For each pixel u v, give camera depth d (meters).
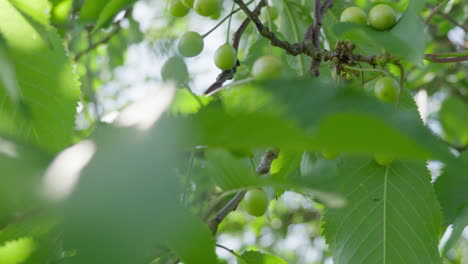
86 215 0.15
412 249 0.56
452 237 0.55
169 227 0.15
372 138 0.16
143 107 0.25
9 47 0.47
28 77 0.47
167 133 0.18
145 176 0.16
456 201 0.56
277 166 0.57
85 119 1.00
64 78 0.47
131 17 0.79
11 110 0.46
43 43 0.47
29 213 0.23
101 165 0.17
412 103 0.58
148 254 0.15
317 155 0.56
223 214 0.52
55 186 0.16
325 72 0.64
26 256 0.44
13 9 0.47
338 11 0.67
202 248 0.40
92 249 0.15
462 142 0.93
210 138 0.21
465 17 0.83
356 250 0.56
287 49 0.58
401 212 0.56
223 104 0.23
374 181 0.57
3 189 0.18
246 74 0.66
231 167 0.45
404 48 0.52
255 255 0.52
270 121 0.19
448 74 1.03
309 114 0.17
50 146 0.47
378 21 0.54
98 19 0.53
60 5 0.54
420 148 0.15
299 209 1.51
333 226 0.56
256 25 0.57
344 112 0.15
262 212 0.53
